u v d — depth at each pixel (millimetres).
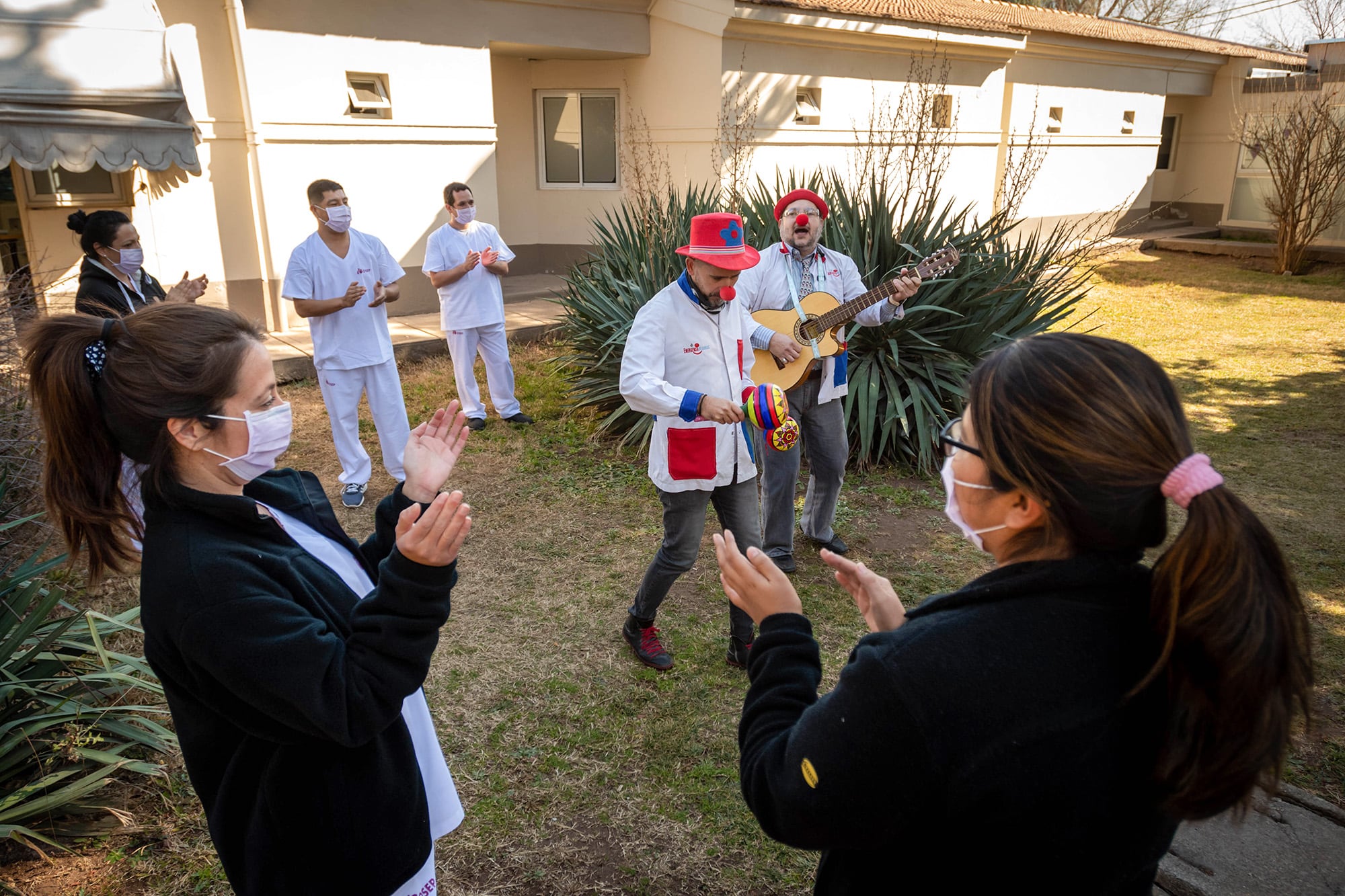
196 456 1413
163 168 7082
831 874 1178
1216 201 18578
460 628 3951
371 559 1761
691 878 2590
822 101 11586
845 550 4730
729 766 3062
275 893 1465
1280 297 11992
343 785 1481
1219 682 896
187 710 1461
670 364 3346
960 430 1145
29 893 2514
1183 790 932
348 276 5094
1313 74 15414
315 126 8672
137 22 6957
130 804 2855
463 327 6430
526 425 6672
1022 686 951
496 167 10461
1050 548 1047
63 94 6500
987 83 13672
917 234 6402
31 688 2836
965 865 990
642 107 11367
